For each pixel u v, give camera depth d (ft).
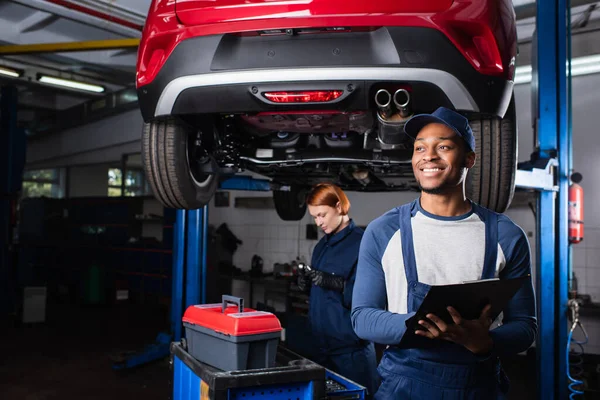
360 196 21.95
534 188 9.49
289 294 20.47
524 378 15.17
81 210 30.89
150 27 6.09
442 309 3.59
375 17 5.37
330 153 7.75
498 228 4.19
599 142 17.24
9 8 21.16
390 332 3.90
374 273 4.41
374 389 7.47
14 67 27.20
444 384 4.16
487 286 3.50
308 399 4.85
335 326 7.32
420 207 4.38
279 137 8.07
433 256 4.16
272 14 5.50
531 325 4.12
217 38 5.72
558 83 10.36
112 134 33.42
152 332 21.40
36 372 15.47
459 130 4.01
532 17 16.26
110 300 28.78
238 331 4.69
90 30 22.91
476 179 6.37
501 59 5.57
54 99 36.32
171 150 7.16
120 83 31.17
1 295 24.14
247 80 5.65
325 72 5.47
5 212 24.02
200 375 4.95
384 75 5.41
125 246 28.25
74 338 20.13
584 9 15.98
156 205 29.27
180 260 14.78
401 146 7.61
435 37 5.38
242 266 25.52
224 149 7.40
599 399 12.96
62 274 31.50
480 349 3.76
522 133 18.79
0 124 23.76
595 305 15.97
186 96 5.96
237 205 25.41
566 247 10.28
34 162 43.29
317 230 22.85
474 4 5.44
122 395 13.48
